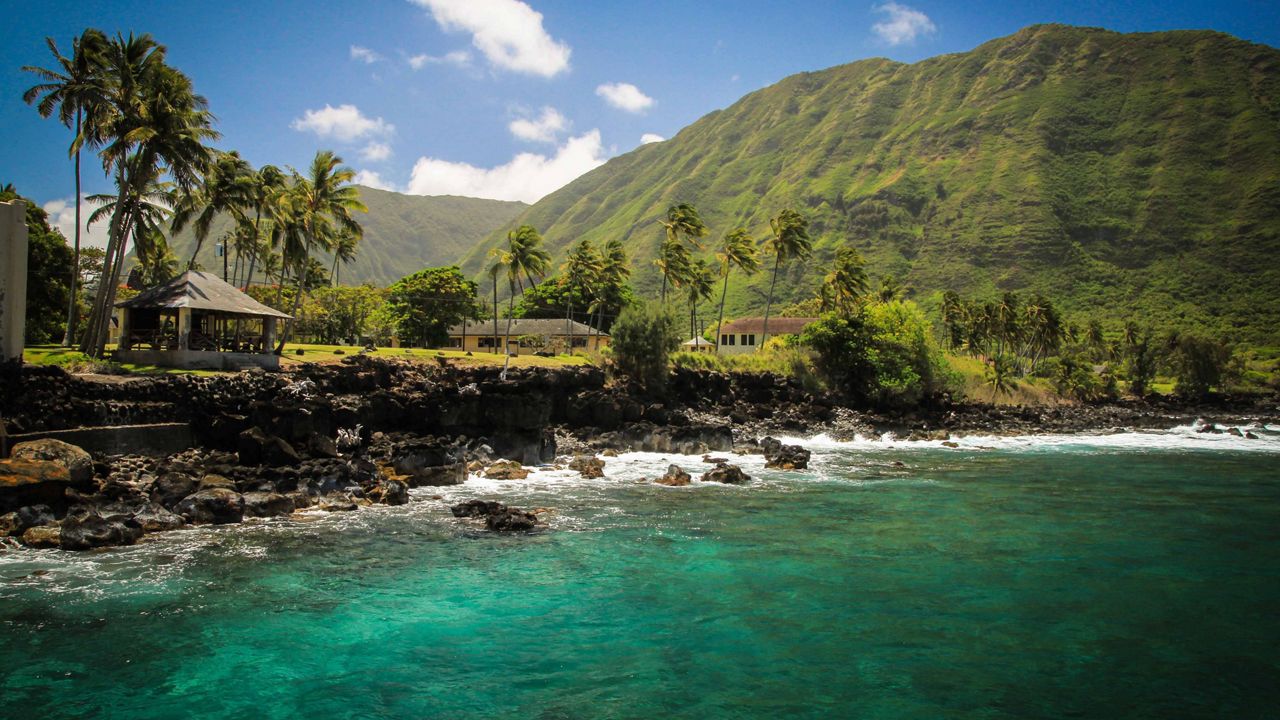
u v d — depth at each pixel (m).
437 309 102.50
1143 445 66.88
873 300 132.00
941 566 23.91
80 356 41.84
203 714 13.63
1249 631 18.52
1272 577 22.94
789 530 28.70
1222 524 30.64
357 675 15.42
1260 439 73.44
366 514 29.91
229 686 14.80
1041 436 74.00
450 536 26.53
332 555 23.84
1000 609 19.92
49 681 14.77
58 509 25.88
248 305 47.00
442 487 36.94
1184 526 30.19
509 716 13.81
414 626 18.16
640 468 45.12
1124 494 38.09
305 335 100.38
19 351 33.12
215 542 25.00
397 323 100.50
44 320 57.25
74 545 23.36
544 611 19.36
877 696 14.90
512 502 33.44
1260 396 115.75
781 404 71.50
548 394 53.91
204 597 19.69
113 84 44.50
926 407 80.31
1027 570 23.53
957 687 15.34
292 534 26.36
